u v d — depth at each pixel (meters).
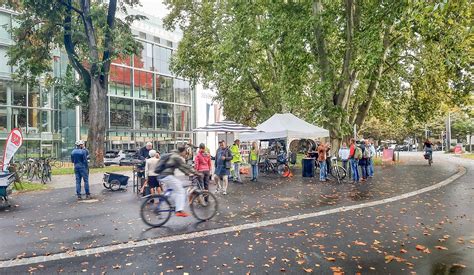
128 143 48.72
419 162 31.95
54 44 29.61
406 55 28.45
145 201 8.52
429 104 29.59
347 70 23.55
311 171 19.30
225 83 30.12
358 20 23.77
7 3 25.84
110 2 27.23
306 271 5.55
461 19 16.06
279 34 23.09
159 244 7.07
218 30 31.28
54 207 11.29
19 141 15.63
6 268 5.88
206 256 6.31
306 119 27.72
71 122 43.19
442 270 5.55
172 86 55.66
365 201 11.63
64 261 6.18
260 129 20.95
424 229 7.99
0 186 11.48
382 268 5.66
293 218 9.22
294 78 24.47
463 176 19.22
